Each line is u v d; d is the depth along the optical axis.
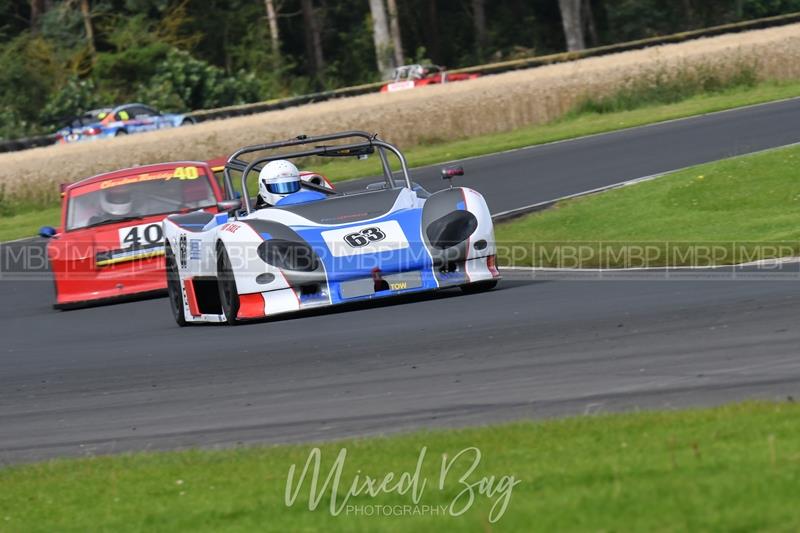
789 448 15.18
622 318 28.02
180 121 148.38
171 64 188.62
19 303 48.59
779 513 12.76
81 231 46.56
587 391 21.20
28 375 30.42
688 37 165.75
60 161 104.62
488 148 86.50
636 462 15.46
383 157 37.66
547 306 31.03
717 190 50.47
